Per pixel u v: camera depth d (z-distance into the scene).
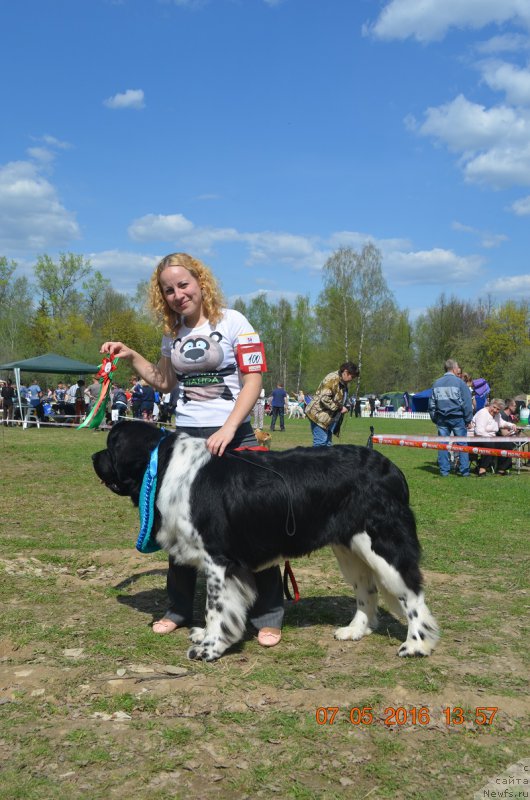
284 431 25.98
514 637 4.37
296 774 2.77
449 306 67.50
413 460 16.27
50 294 53.50
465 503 9.72
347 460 4.04
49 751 2.91
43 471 12.66
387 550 3.96
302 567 6.21
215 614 3.99
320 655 4.05
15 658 3.96
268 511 3.92
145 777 2.73
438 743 3.02
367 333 56.97
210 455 4.05
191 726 3.13
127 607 4.95
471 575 5.88
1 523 7.96
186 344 4.31
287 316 72.56
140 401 24.69
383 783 2.72
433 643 4.03
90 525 7.94
